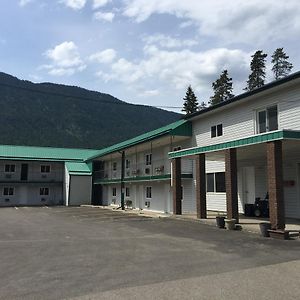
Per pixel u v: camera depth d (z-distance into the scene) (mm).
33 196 49219
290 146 16547
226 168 17812
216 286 7207
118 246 12188
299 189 19062
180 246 12055
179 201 23156
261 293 6742
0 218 25094
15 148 51438
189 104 72812
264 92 20078
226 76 63500
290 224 16375
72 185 46250
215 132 25000
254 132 21312
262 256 10203
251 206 20719
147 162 35188
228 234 14750
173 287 7164
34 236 15008
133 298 6484
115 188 42531
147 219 22688
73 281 7688
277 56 55094
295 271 8406
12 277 8102
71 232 16359
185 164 28438
